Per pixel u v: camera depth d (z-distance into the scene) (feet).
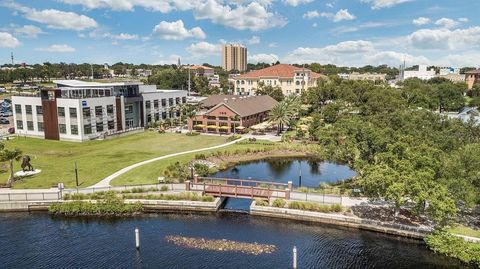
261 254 123.95
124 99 339.36
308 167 240.94
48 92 300.40
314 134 296.51
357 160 168.14
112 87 330.54
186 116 382.22
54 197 166.30
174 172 202.69
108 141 298.56
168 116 410.11
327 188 180.14
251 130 351.05
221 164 242.78
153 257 122.21
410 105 369.30
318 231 141.28
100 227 145.89
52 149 267.80
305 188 175.63
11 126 365.20
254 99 403.95
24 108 313.12
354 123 191.31
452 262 119.34
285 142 294.87
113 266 117.08
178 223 149.69
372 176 134.31
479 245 120.16
